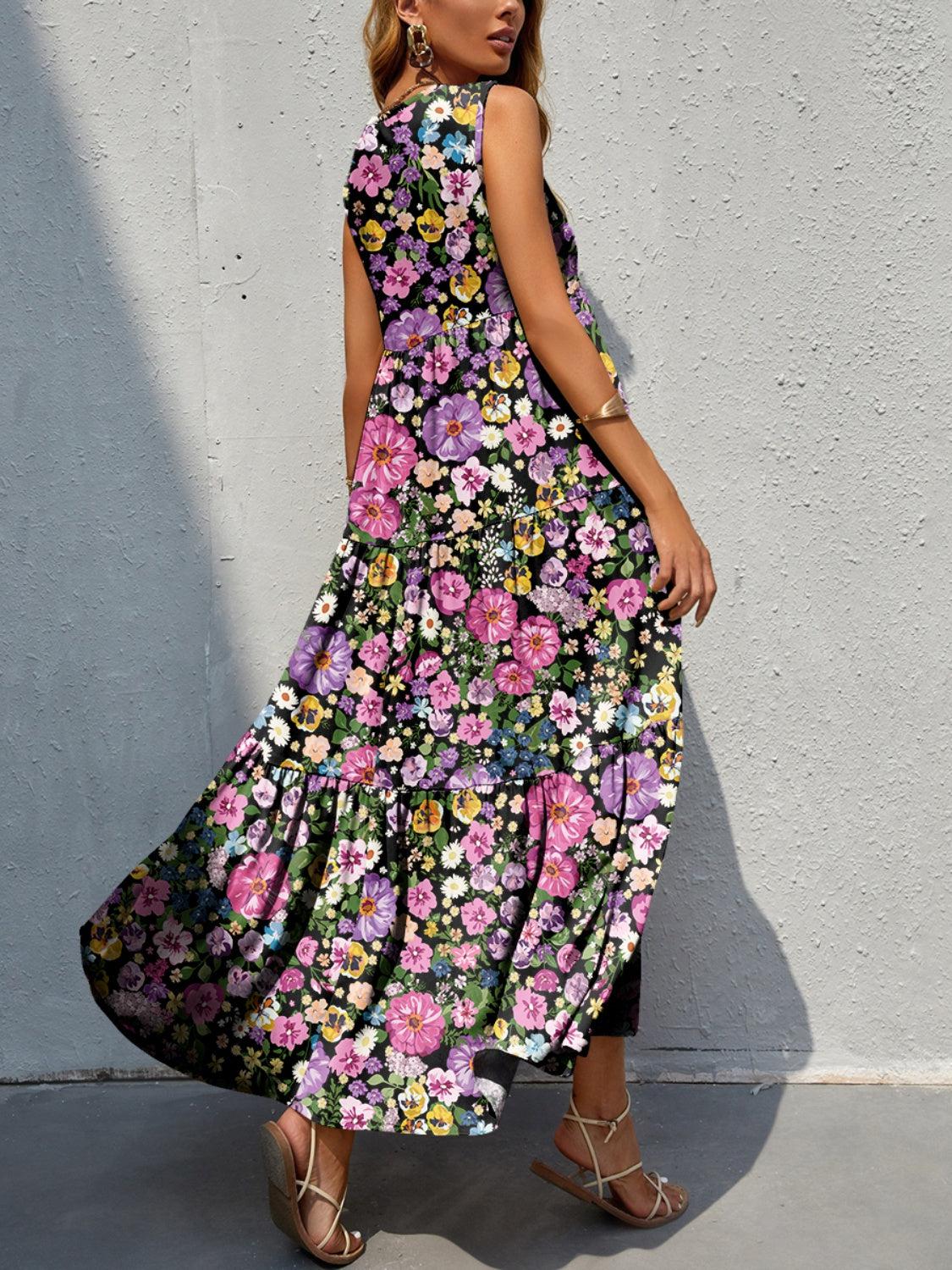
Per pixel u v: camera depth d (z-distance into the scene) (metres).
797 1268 1.88
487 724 1.86
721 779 2.43
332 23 2.28
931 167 2.28
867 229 2.29
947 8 2.23
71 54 2.28
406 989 1.87
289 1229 1.87
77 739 2.43
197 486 2.39
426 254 1.85
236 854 1.93
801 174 2.29
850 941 2.45
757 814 2.43
